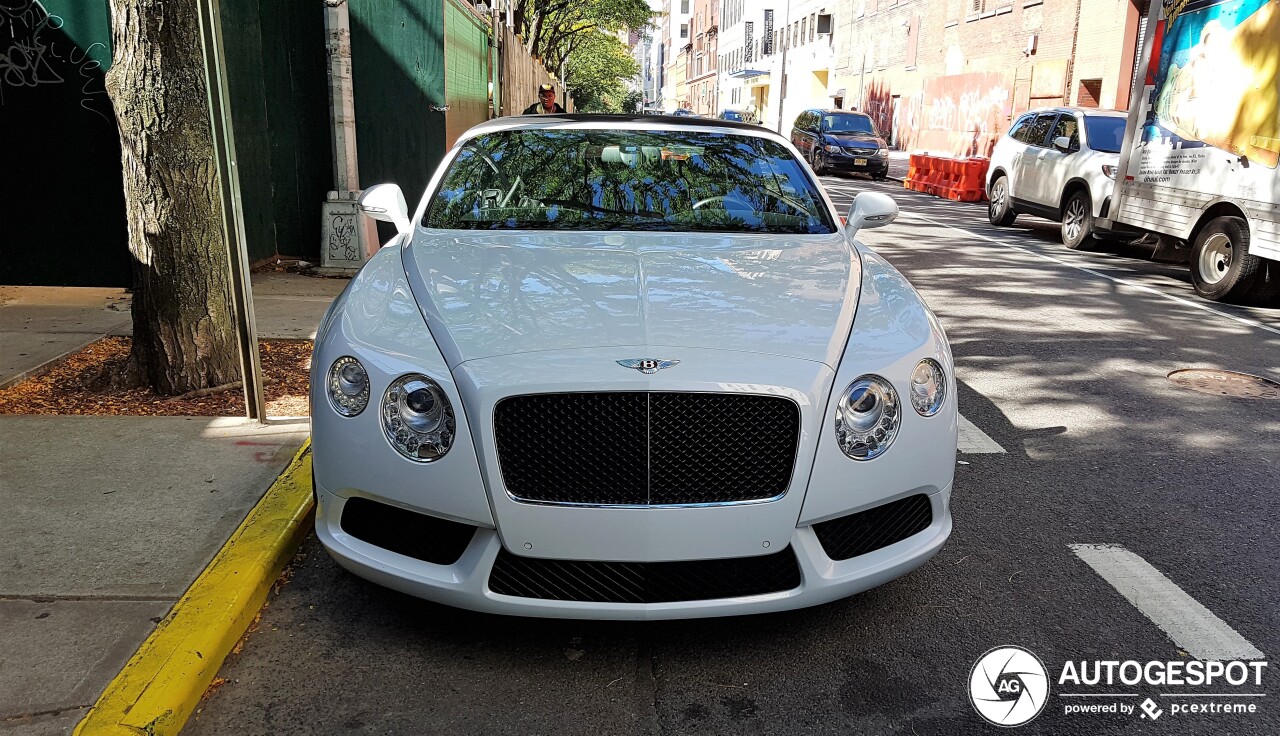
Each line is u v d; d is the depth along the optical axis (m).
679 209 4.07
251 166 8.41
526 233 3.78
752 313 2.95
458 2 10.70
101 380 5.03
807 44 51.56
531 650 2.90
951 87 29.86
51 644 2.68
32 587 2.97
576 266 3.31
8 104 6.84
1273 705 2.70
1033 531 3.81
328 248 8.55
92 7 6.69
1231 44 8.37
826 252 3.71
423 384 2.66
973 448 4.77
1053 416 5.29
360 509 2.81
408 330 2.84
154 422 4.48
